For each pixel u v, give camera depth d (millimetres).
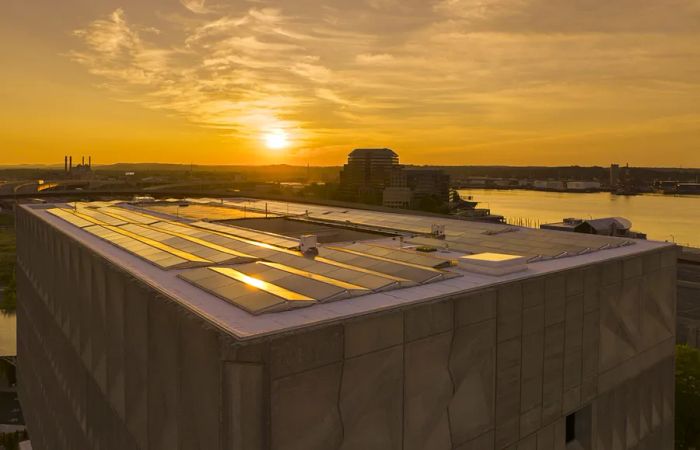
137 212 59594
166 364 20453
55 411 40938
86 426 31281
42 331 46906
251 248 32469
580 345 27562
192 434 18625
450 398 21359
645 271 32375
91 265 30250
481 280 24328
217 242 35125
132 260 29547
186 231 40312
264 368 16312
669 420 34562
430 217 56125
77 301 33250
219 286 22422
